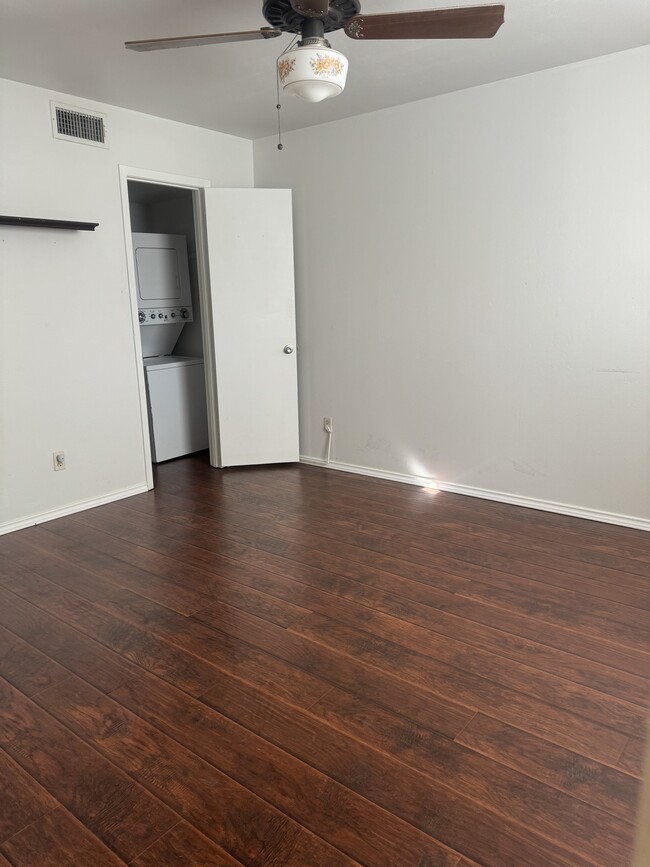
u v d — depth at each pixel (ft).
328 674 7.04
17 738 6.13
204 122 13.71
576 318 11.23
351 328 14.44
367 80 11.14
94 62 10.00
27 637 7.95
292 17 7.03
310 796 5.34
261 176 15.46
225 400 15.29
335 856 4.76
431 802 5.24
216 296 14.74
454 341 12.85
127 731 6.20
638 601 8.50
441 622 8.08
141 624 8.21
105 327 12.81
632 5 8.36
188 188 14.28
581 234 10.94
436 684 6.82
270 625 8.11
